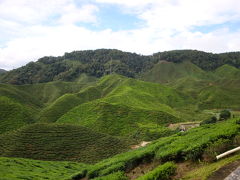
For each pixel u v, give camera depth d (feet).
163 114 402.93
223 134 58.90
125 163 77.92
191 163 55.57
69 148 244.83
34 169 160.86
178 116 431.84
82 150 244.63
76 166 192.75
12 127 369.71
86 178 92.89
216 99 580.71
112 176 65.16
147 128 329.93
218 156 50.70
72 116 415.64
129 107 421.18
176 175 51.42
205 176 43.37
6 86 585.22
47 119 433.48
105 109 402.93
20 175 132.67
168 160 63.16
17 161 176.65
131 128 350.23
